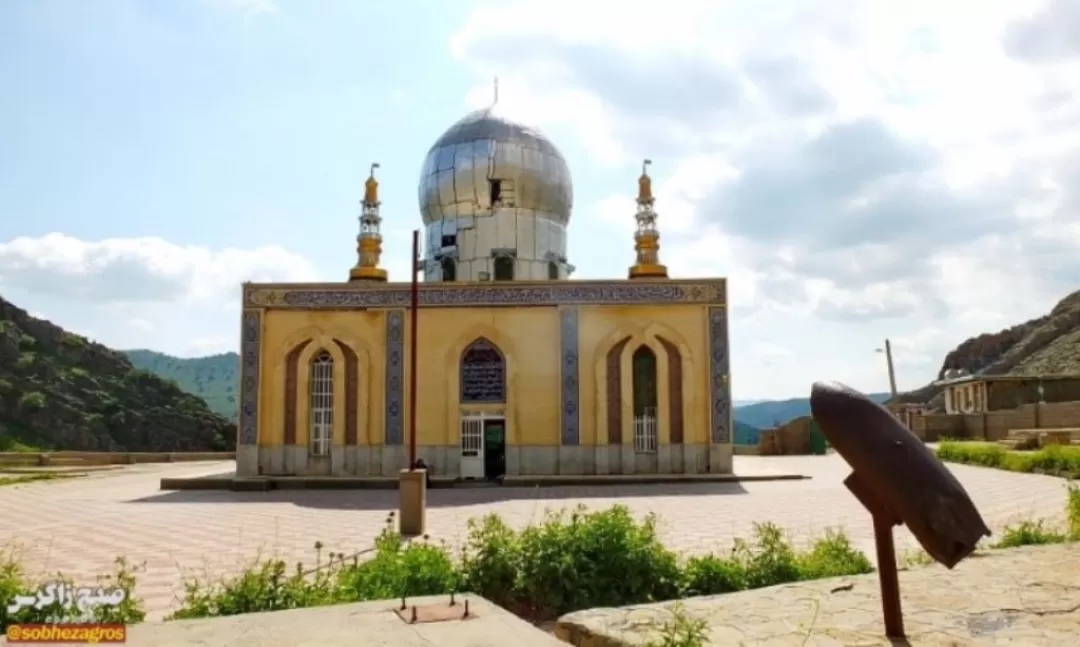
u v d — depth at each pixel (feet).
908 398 236.84
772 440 103.96
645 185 77.92
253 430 67.51
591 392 67.72
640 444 67.26
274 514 46.88
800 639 15.30
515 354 68.39
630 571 22.95
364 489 63.98
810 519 40.37
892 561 15.62
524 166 81.56
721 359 67.56
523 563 22.88
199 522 43.16
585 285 68.74
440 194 82.84
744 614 17.12
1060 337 217.15
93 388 190.39
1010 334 248.32
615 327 68.44
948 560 13.97
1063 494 47.93
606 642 15.64
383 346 68.80
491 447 68.08
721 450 66.28
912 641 15.17
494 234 81.15
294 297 69.31
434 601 17.42
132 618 18.21
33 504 53.57
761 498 51.47
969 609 17.38
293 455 67.56
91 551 33.50
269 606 19.65
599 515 24.85
